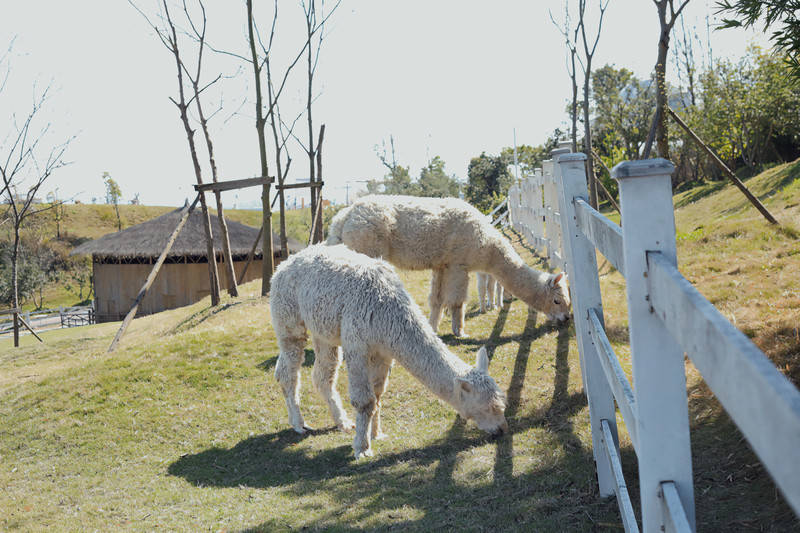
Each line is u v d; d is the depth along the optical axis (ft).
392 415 21.65
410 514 13.16
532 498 12.83
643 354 5.59
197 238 101.65
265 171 52.31
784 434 2.41
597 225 8.33
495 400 16.31
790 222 30.66
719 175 87.56
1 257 171.32
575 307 13.32
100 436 23.29
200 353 30.35
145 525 15.19
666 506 5.35
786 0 15.90
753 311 20.40
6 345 71.61
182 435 22.82
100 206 255.91
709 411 14.85
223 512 15.40
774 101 75.15
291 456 19.63
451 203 27.99
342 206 134.72
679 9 39.14
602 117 130.31
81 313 124.67
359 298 17.94
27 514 17.19
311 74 61.16
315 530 13.10
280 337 21.39
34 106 76.43
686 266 28.71
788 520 9.50
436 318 29.09
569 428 17.11
